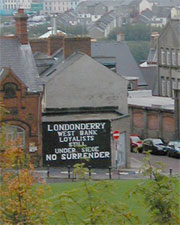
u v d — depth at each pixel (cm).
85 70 7694
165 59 11856
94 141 7106
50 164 7050
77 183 5731
